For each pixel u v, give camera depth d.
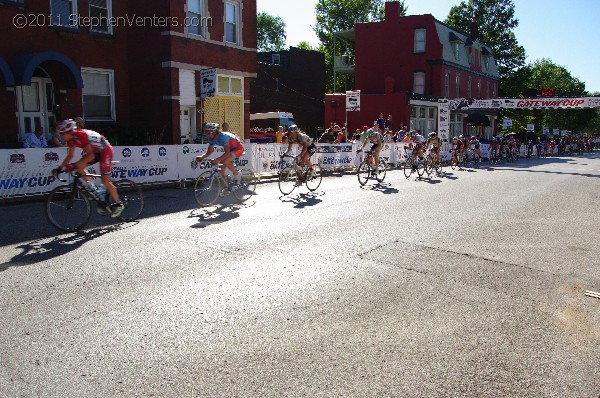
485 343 4.12
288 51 41.56
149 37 17.58
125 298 4.89
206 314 4.55
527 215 10.21
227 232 7.88
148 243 7.06
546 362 3.83
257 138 29.50
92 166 12.10
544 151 45.84
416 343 4.08
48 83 15.65
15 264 5.91
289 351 3.88
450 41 41.06
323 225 8.56
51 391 3.26
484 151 34.28
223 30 19.62
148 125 18.05
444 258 6.64
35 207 10.09
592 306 5.03
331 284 5.46
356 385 3.42
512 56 56.12
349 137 37.22
